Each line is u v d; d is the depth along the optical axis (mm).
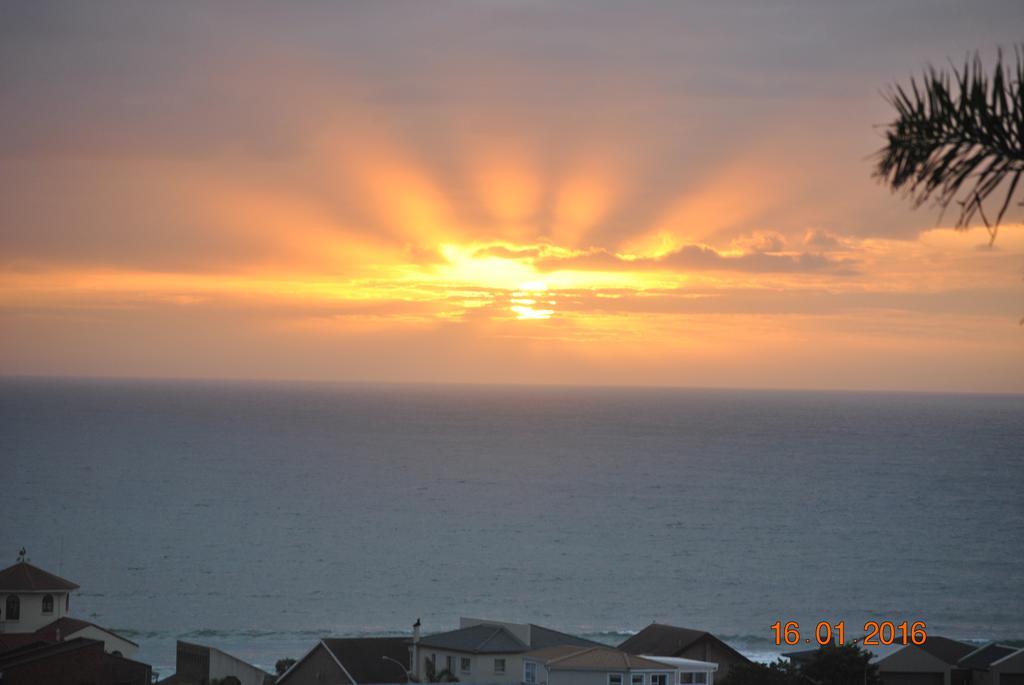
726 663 67625
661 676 57219
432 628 129875
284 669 80000
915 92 8492
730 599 153625
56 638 72062
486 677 63656
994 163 8250
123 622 132000
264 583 161250
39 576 76438
